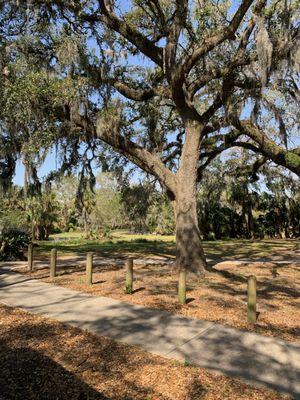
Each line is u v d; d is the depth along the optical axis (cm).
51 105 961
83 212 2839
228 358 448
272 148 1223
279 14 934
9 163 1203
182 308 669
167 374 405
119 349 475
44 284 893
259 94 1004
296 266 1257
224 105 1068
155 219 3425
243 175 2044
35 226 2881
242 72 992
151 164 1046
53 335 527
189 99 1021
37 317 614
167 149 1414
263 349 479
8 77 941
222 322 590
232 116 1102
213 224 2938
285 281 971
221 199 3048
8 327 562
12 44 966
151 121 1316
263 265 1279
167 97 1117
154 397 360
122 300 726
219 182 2164
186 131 1037
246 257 1553
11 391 370
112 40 1069
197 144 1027
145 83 1234
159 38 1064
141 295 766
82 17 1021
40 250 1792
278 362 439
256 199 3109
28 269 1115
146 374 406
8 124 1000
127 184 1488
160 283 886
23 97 880
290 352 470
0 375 404
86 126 1036
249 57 941
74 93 932
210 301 721
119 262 1305
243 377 399
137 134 1321
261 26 848
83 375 404
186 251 980
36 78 896
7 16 1018
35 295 776
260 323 588
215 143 1371
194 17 976
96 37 1044
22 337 519
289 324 586
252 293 593
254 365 430
